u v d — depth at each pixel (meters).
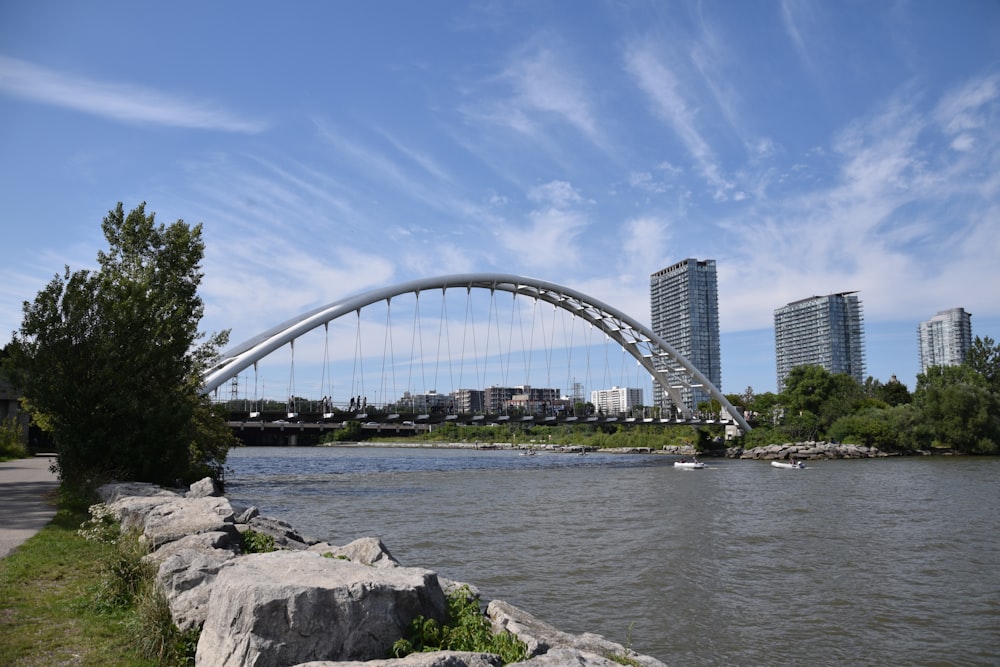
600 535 28.50
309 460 103.19
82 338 21.86
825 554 24.52
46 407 21.19
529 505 39.31
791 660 14.45
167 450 22.69
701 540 27.23
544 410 83.38
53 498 19.94
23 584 10.03
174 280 31.41
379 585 6.57
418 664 5.27
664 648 14.99
